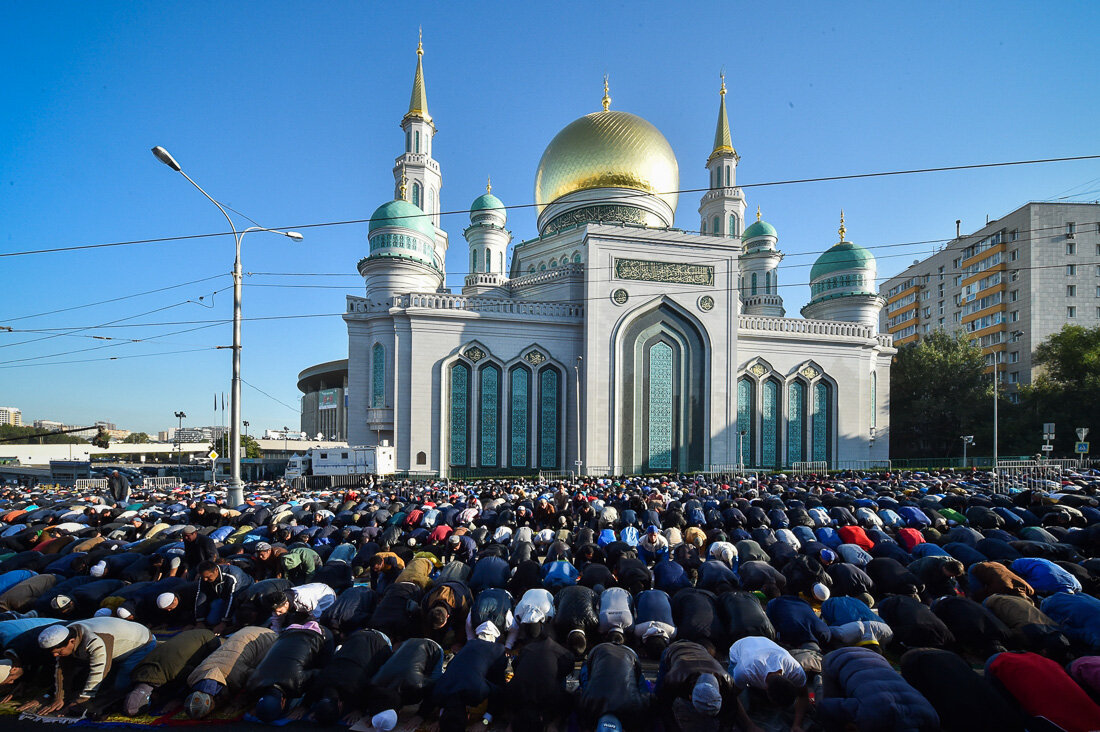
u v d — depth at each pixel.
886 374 43.47
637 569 9.12
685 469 36.34
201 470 40.19
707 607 7.27
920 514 13.38
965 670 5.20
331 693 5.90
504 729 5.98
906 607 7.14
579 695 5.87
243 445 67.38
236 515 14.52
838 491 19.09
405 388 33.81
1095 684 5.27
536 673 5.76
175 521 13.65
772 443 39.22
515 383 35.53
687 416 36.75
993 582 8.04
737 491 20.81
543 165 45.00
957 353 45.88
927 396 46.16
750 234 48.72
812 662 6.63
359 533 11.77
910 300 70.94
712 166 48.72
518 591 9.11
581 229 39.97
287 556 9.92
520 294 41.22
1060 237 52.03
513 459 35.00
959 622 6.93
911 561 10.06
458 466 34.03
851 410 40.56
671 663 5.65
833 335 40.66
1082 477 25.06
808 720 5.82
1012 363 53.41
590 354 35.16
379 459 30.86
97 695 6.37
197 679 5.96
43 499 19.30
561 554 10.07
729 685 5.40
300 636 6.55
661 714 5.65
